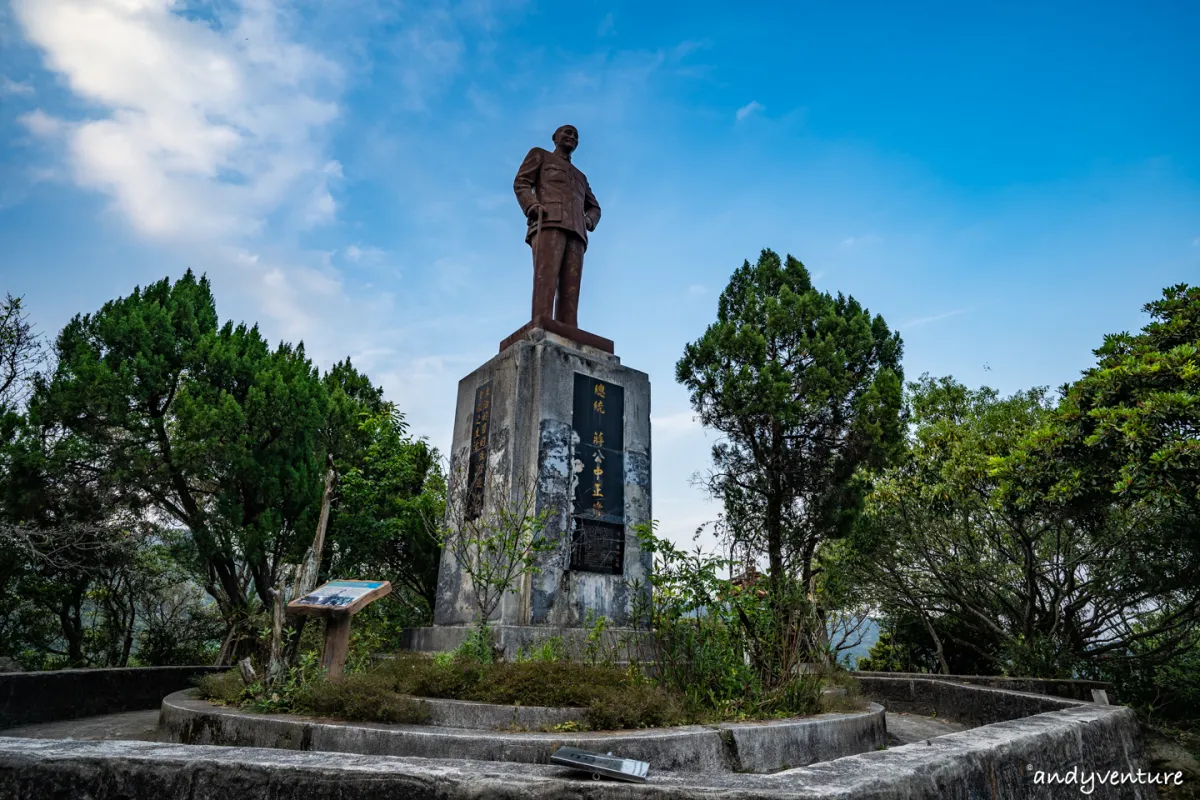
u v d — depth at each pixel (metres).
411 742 3.86
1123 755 4.66
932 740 3.29
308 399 12.89
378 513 13.23
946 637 15.86
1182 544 10.79
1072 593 13.42
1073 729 4.04
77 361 11.34
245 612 11.72
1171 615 11.86
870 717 5.22
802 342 12.90
